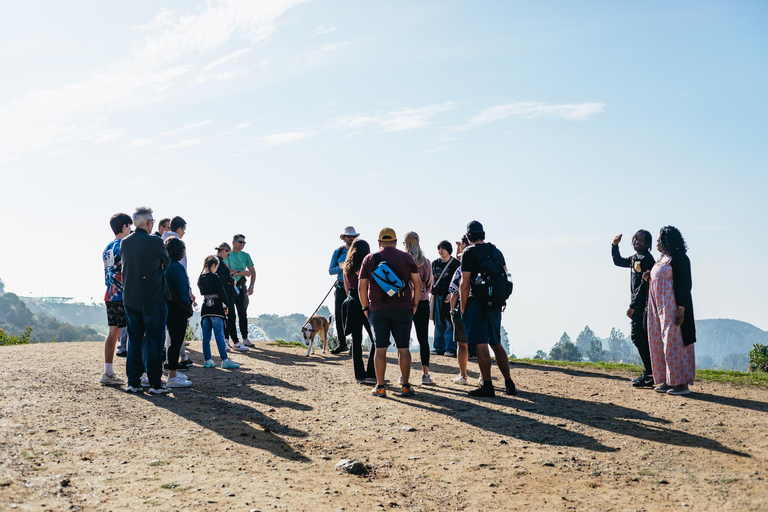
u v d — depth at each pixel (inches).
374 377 362.6
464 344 358.9
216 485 183.5
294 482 191.3
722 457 217.3
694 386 359.6
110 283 320.8
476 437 248.7
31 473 181.5
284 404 299.1
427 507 177.6
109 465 196.7
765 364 605.6
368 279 323.3
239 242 510.3
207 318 398.6
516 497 185.9
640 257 349.4
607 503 179.6
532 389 345.1
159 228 389.7
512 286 324.2
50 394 284.8
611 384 362.9
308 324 480.1
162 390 308.2
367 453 228.4
